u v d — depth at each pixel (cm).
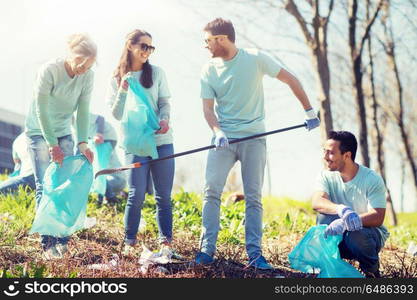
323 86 1205
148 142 562
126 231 582
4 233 623
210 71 557
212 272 529
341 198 520
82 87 570
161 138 579
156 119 571
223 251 604
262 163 555
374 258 515
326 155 514
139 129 563
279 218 902
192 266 538
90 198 841
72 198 554
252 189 551
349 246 512
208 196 553
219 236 672
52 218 549
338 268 500
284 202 1286
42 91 550
